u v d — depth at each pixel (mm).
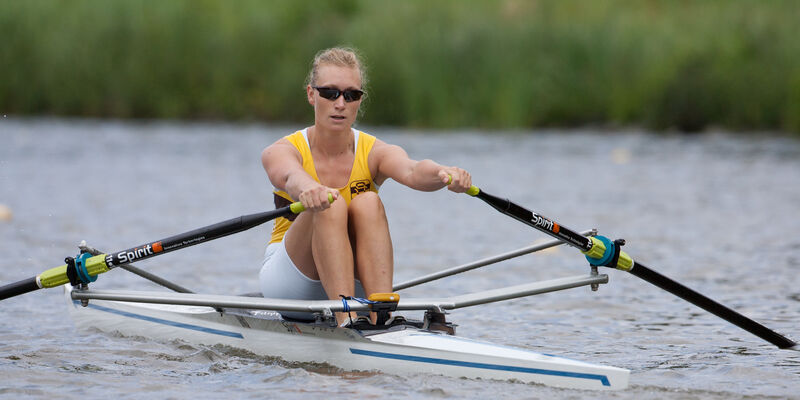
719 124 100312
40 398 18422
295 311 20125
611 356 22641
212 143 89750
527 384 19422
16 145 84688
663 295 31203
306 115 109688
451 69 101062
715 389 19281
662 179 64938
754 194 57469
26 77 112812
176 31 112000
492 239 42938
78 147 84312
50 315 27312
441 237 43438
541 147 85688
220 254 39156
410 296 31047
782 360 22078
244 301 20562
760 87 97625
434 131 99812
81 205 51844
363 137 22828
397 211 52438
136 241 40812
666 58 102125
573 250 40844
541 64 101938
